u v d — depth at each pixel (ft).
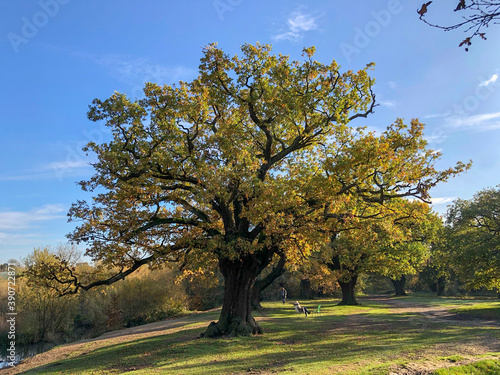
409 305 137.80
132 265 58.39
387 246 116.06
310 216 54.70
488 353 37.17
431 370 28.43
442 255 126.82
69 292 52.65
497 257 97.45
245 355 44.52
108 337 78.02
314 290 192.75
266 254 59.82
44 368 50.34
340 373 28.50
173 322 93.15
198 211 58.18
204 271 72.33
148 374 36.65
